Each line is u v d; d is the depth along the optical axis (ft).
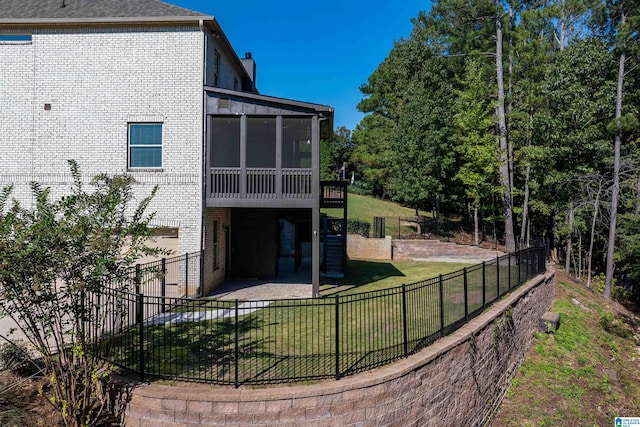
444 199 84.43
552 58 68.44
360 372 19.93
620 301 61.11
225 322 29.68
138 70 40.22
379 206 112.16
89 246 17.47
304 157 53.16
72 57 40.40
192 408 17.48
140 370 19.33
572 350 41.63
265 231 49.98
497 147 72.79
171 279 39.40
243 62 66.13
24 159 40.52
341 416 18.25
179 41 40.06
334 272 53.57
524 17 70.90
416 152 79.05
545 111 65.41
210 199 39.83
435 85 90.63
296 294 40.06
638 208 60.08
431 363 22.18
